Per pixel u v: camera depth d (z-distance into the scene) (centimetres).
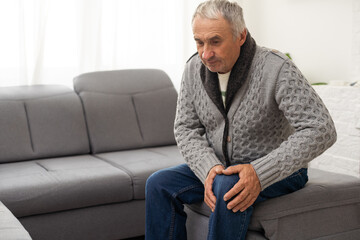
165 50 360
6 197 204
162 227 174
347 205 184
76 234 224
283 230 169
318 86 291
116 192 229
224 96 174
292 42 350
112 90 299
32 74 313
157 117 302
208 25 157
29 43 311
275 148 172
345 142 275
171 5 359
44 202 211
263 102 164
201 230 181
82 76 301
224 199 153
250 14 387
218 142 176
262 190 159
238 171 156
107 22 337
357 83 272
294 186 175
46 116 273
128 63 347
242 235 159
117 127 288
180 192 175
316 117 156
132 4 345
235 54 164
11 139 259
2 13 301
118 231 235
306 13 336
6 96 271
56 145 269
